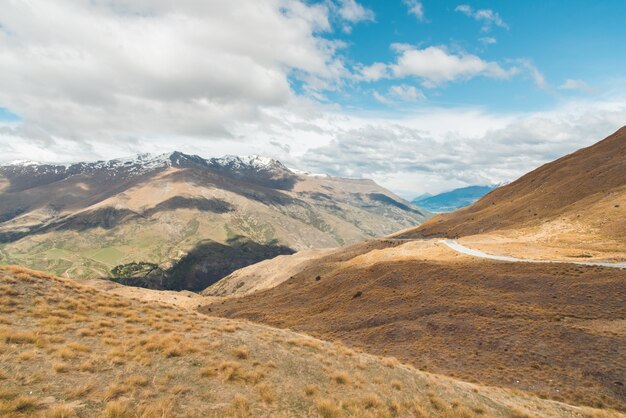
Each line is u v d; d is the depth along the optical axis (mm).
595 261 73250
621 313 48219
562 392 34812
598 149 182125
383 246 172000
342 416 16156
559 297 57094
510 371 40188
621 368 36562
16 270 27000
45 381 13992
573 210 124875
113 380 15172
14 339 16953
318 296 101625
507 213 161500
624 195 115438
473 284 70500
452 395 23016
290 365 21219
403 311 65188
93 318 22750
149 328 23344
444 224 197375
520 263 75875
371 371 23562
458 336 51281
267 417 14742
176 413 13609
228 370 18234
